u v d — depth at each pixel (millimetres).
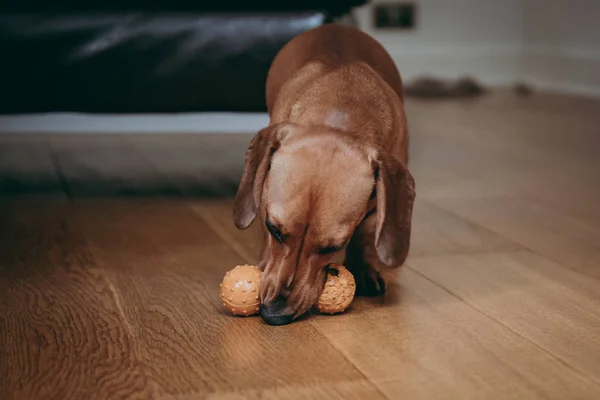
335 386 788
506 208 1495
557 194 1606
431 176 1778
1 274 1111
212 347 874
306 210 907
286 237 918
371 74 1140
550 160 1959
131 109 1451
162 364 833
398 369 827
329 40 1240
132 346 876
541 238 1305
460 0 3502
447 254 1220
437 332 924
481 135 2352
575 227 1368
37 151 2148
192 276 1107
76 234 1312
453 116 2771
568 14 3316
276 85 1283
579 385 799
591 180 1732
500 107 2996
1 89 1411
